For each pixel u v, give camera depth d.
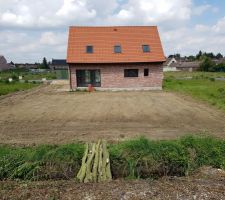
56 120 17.22
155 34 36.50
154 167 8.95
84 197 7.28
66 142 12.42
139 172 8.90
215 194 7.38
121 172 8.91
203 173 8.80
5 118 17.81
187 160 9.14
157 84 33.72
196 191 7.52
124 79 33.56
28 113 19.36
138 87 33.66
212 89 31.16
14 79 55.31
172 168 9.06
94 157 8.89
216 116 17.78
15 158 9.00
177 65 113.81
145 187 7.78
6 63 119.31
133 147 9.27
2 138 13.29
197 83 40.50
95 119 17.36
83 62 32.69
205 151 9.48
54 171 8.74
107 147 9.59
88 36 35.53
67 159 8.92
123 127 15.27
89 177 8.33
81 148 9.30
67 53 33.59
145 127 15.21
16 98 27.12
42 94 30.22
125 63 33.12
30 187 7.90
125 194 7.39
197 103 22.64
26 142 12.55
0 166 8.78
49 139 13.03
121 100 24.78
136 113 18.98
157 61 33.31
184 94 28.14
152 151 9.15
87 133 14.05
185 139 9.91
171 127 15.16
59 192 7.56
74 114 18.91
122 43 35.00
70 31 36.12
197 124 15.79
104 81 33.47
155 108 20.70
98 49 34.19
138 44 35.03
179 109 20.19
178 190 7.59
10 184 8.11
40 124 16.22
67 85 41.56
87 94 29.53
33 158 8.99
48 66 128.88
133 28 36.97
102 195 7.36
